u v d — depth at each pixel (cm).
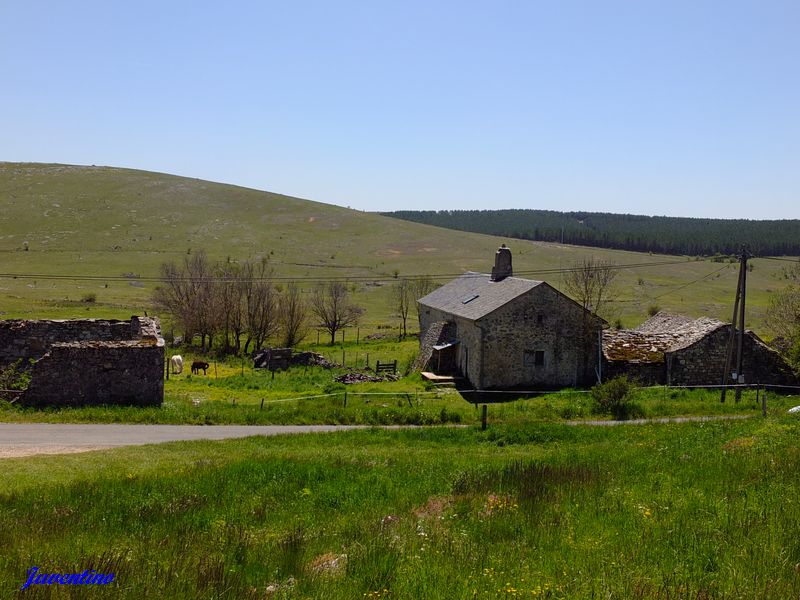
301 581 815
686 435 2072
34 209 16012
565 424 2633
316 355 5234
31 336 3244
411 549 920
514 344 3981
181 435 2445
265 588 809
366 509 1266
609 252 16100
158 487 1462
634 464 1545
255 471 1639
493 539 959
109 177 19675
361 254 14500
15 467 1767
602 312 7200
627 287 11494
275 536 1063
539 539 936
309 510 1295
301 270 12538
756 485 1159
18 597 732
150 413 2730
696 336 4075
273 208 18338
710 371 4009
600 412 3103
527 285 4091
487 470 1560
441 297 5356
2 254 12650
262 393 3675
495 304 4056
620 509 1075
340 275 12181
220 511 1277
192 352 6047
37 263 12031
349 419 2902
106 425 2580
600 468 1505
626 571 769
